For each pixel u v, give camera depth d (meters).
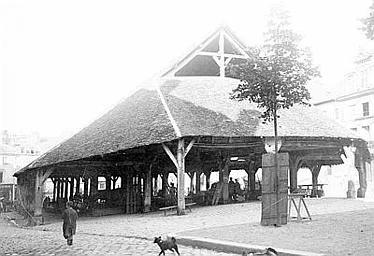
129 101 25.88
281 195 12.52
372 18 9.02
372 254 7.72
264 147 20.50
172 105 21.06
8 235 16.25
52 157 24.92
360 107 41.94
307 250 8.35
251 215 15.99
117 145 20.14
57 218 26.89
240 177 49.06
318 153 26.14
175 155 19.62
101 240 12.28
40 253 10.34
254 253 8.00
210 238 10.44
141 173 24.95
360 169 23.91
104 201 27.62
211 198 23.50
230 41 25.05
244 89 13.87
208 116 20.30
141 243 11.13
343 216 13.63
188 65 26.92
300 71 13.31
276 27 13.07
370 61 40.56
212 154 25.19
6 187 54.97
